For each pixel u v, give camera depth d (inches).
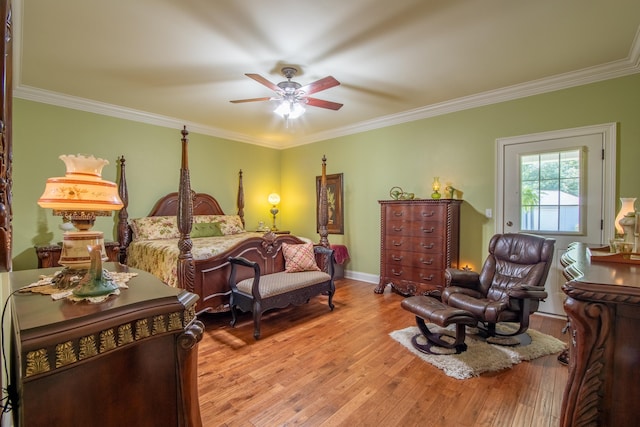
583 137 126.9
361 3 82.8
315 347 105.7
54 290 44.4
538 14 87.6
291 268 144.6
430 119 169.5
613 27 94.0
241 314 140.0
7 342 51.9
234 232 203.6
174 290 44.7
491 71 123.9
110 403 35.4
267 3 82.6
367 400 77.0
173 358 40.8
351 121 193.9
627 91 118.5
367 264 199.2
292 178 244.2
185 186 115.6
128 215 172.7
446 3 83.0
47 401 31.0
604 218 122.8
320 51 107.7
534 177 138.6
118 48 105.3
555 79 129.6
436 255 150.9
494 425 68.2
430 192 170.2
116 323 35.0
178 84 135.2
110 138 165.8
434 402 76.1
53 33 96.0
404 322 128.0
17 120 139.2
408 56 111.3
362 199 201.0
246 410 73.2
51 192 45.9
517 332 105.7
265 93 145.2
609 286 39.6
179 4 82.9
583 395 40.4
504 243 124.7
